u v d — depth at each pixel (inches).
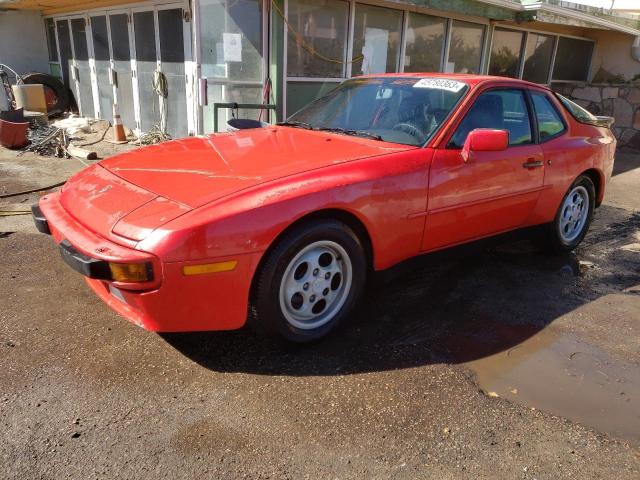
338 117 157.5
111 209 107.0
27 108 448.5
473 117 143.6
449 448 90.2
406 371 112.0
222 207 101.0
